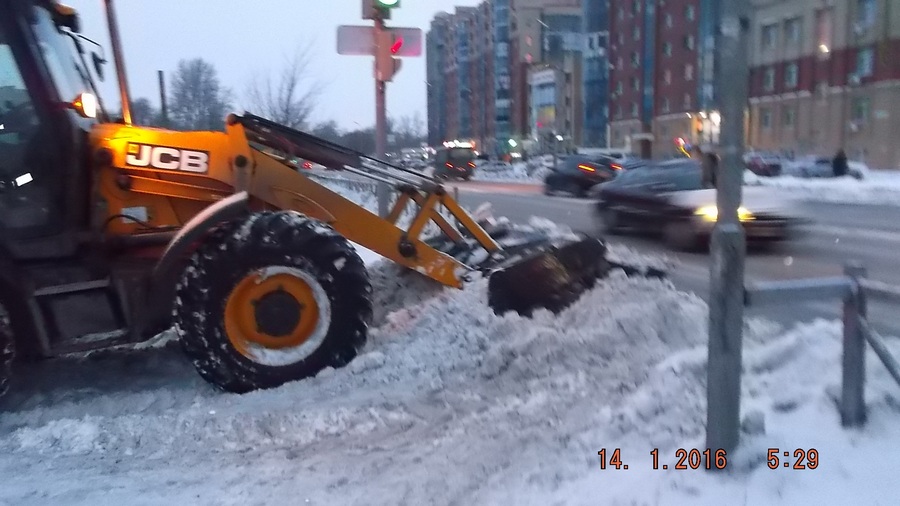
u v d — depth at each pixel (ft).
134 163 19.39
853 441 11.33
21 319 16.61
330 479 13.05
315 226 18.17
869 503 9.78
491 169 204.64
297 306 18.02
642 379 15.25
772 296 11.04
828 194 94.22
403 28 35.96
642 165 55.77
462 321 20.01
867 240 48.83
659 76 220.84
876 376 13.05
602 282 19.74
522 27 306.96
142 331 17.54
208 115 84.69
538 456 12.94
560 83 281.54
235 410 16.22
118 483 13.10
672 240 46.34
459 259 23.86
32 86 17.61
